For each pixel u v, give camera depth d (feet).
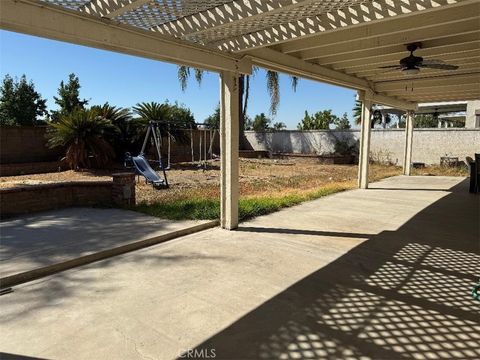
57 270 11.47
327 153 57.26
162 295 9.73
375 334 7.90
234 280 10.77
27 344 7.44
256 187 29.76
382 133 51.57
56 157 40.45
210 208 19.53
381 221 18.21
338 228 16.79
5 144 36.27
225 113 16.11
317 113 84.69
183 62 14.12
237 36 14.48
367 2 11.80
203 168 39.40
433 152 47.70
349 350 7.32
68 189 20.66
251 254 13.11
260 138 64.75
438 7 10.78
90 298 9.55
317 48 18.06
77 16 10.44
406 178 37.11
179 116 61.41
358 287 10.32
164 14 11.32
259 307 9.10
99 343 7.49
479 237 15.40
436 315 8.74
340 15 12.59
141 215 18.56
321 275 11.19
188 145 47.01
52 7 9.88
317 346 7.45
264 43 14.08
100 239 14.20
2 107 52.85
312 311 8.91
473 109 51.08
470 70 23.25
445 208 21.59
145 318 8.52
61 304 9.21
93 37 10.93
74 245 13.41
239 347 7.39
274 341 7.62
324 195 25.96
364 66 21.59
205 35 13.58
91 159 38.27
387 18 11.74
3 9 9.04
